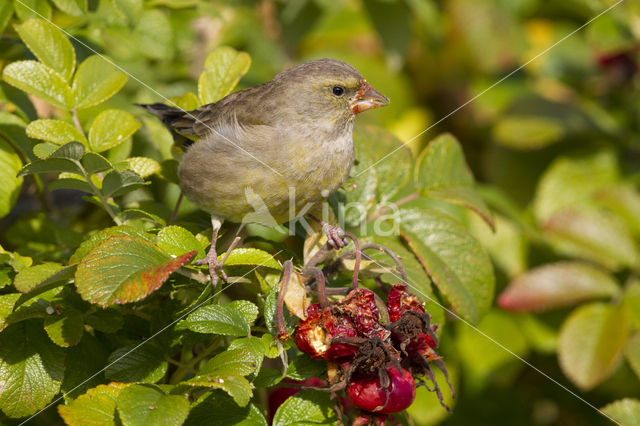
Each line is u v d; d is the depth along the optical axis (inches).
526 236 305.0
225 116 211.8
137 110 235.3
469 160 353.1
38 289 141.9
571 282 263.1
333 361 148.0
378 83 337.4
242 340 144.9
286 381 181.6
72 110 187.0
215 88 214.2
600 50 313.9
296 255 188.4
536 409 301.4
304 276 157.8
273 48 302.7
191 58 278.7
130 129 181.9
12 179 188.5
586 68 354.9
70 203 244.8
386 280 185.9
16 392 149.8
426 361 151.2
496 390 291.3
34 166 157.1
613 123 320.8
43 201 237.1
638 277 264.5
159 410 129.4
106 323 153.7
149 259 137.3
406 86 346.9
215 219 209.5
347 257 168.7
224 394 150.9
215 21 281.9
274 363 190.4
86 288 129.5
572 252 286.0
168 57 224.7
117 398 134.4
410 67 351.3
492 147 338.6
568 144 327.0
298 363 152.5
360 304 146.3
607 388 297.3
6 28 212.2
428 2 329.7
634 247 270.7
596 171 315.6
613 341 247.0
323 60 220.7
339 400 148.3
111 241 137.9
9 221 242.7
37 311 151.0
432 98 353.1
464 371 287.0
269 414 184.9
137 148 222.4
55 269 145.6
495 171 334.0
